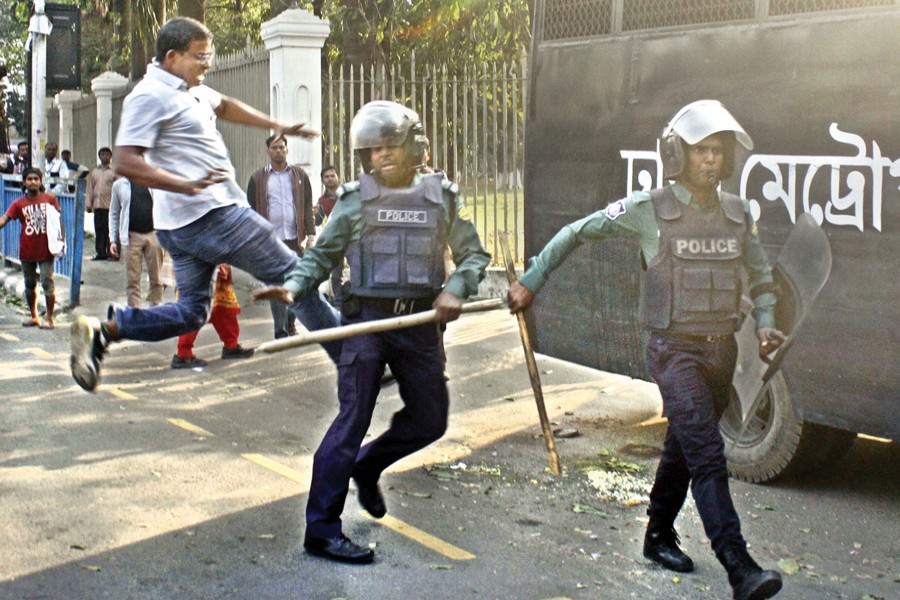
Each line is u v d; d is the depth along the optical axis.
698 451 4.34
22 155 23.44
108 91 20.70
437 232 4.81
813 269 4.91
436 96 12.41
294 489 5.84
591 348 6.89
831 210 5.64
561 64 7.10
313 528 4.87
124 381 8.44
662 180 6.50
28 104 15.25
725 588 4.66
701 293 4.44
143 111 5.33
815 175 5.71
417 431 4.98
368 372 4.80
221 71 14.49
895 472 6.42
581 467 6.40
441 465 6.41
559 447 6.84
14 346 9.80
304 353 9.62
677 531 5.40
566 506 5.72
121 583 4.56
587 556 5.01
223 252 5.51
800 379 5.82
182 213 5.49
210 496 5.69
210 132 5.58
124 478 5.95
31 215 10.77
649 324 4.52
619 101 6.74
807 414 5.80
